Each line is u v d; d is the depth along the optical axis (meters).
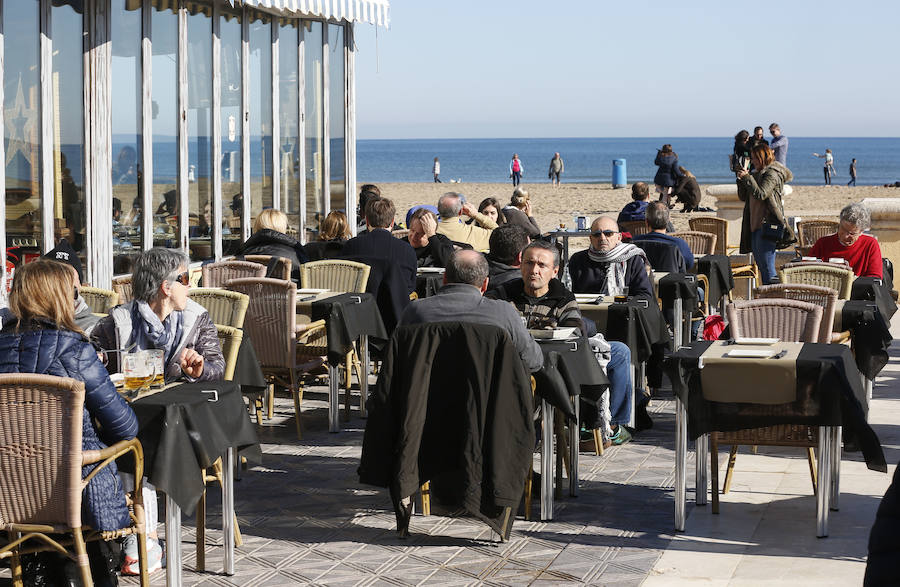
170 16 10.95
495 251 7.38
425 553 5.34
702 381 5.43
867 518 5.79
